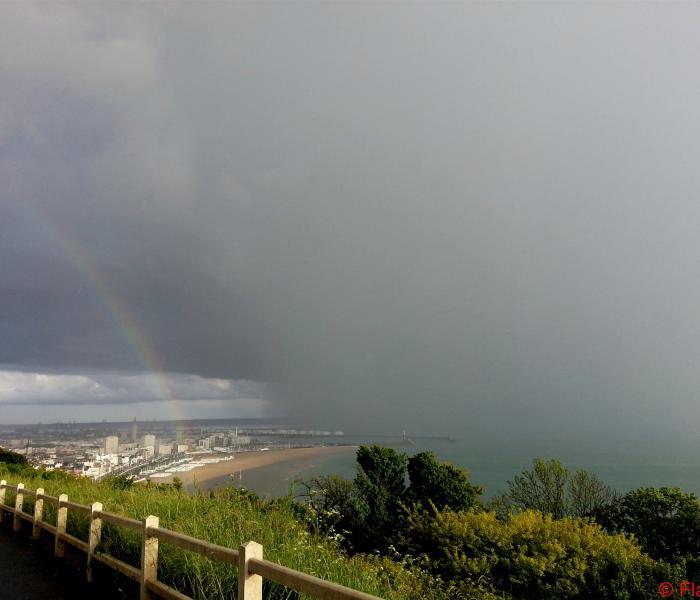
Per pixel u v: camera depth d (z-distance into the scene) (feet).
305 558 20.75
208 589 18.21
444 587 29.45
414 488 51.57
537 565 32.19
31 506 42.65
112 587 23.44
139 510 31.01
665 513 46.39
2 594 23.04
